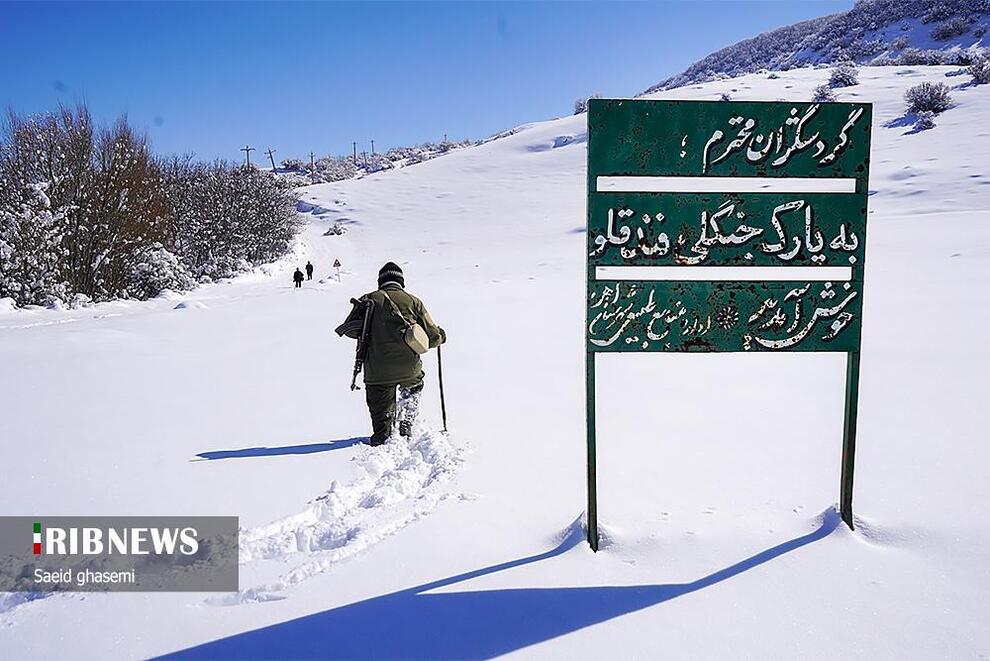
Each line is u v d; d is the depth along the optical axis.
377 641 2.32
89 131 23.78
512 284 23.98
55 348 10.54
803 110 3.11
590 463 3.03
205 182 42.56
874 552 2.95
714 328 3.17
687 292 3.15
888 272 18.50
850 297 3.19
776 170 3.12
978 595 2.58
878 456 4.27
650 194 3.09
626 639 2.33
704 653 2.24
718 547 3.01
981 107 69.94
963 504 3.42
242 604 2.59
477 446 4.70
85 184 23.42
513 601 2.58
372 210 82.12
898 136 64.62
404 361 4.74
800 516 3.33
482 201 79.12
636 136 3.07
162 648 2.30
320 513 3.52
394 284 5.01
